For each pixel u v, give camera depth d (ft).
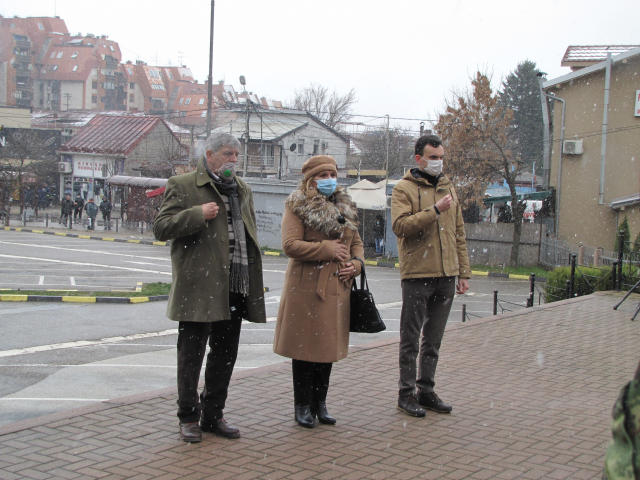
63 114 214.28
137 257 82.43
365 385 19.06
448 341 25.77
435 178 16.84
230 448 13.58
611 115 89.81
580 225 93.30
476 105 94.58
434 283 16.46
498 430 15.08
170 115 273.33
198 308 13.55
